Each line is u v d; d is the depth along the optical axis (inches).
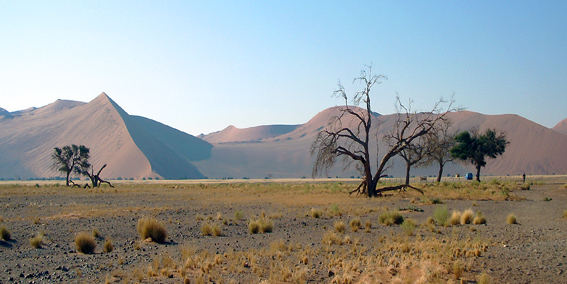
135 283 364.8
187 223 802.8
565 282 323.6
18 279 391.9
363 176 1541.6
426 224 733.9
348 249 523.8
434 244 485.1
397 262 409.7
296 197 1425.9
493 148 2701.8
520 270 360.2
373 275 375.9
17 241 596.1
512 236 583.2
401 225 701.9
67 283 378.3
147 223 620.4
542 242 504.7
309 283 369.4
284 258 476.4
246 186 2358.5
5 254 511.5
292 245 553.9
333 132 1497.3
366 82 1485.0
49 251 534.0
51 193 1825.8
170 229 727.7
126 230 702.5
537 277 339.6
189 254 486.0
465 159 2765.7
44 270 428.8
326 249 509.4
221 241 612.4
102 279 391.9
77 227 727.7
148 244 588.4
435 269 362.3
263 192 1780.3
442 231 651.5
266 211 1002.1
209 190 2042.3
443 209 767.7
